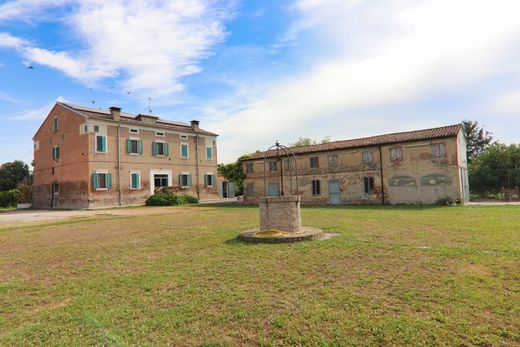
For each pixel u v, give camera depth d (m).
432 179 23.36
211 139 40.31
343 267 6.27
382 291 4.94
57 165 32.78
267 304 4.60
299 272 6.05
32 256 8.42
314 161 28.69
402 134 26.33
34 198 36.28
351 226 11.70
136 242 9.97
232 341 3.65
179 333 3.88
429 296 4.64
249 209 22.38
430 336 3.56
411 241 8.58
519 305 4.21
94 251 8.79
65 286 5.79
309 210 20.42
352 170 26.77
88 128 29.19
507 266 5.92
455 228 10.66
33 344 3.74
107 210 26.16
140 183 32.69
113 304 4.86
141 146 32.97
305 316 4.17
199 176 38.44
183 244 9.30
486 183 30.70
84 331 4.02
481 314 4.02
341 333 3.69
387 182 25.16
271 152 31.89
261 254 7.52
